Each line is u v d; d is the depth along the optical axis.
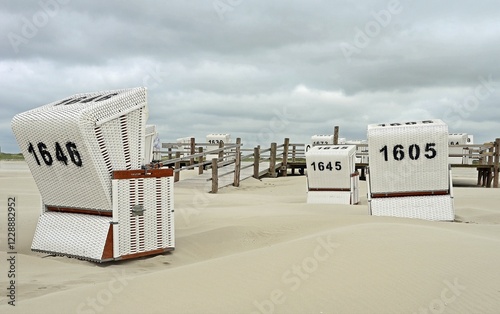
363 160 34.31
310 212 14.73
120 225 8.75
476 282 6.54
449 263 7.21
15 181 27.41
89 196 8.97
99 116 8.57
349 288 6.22
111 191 8.75
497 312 5.70
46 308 5.57
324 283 6.38
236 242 10.26
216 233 10.79
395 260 7.24
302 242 8.29
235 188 27.12
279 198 21.97
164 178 9.37
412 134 13.11
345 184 19.06
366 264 7.06
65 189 9.33
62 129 8.63
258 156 31.67
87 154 8.52
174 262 8.93
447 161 13.15
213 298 5.90
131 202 8.89
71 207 9.48
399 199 13.39
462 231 10.42
